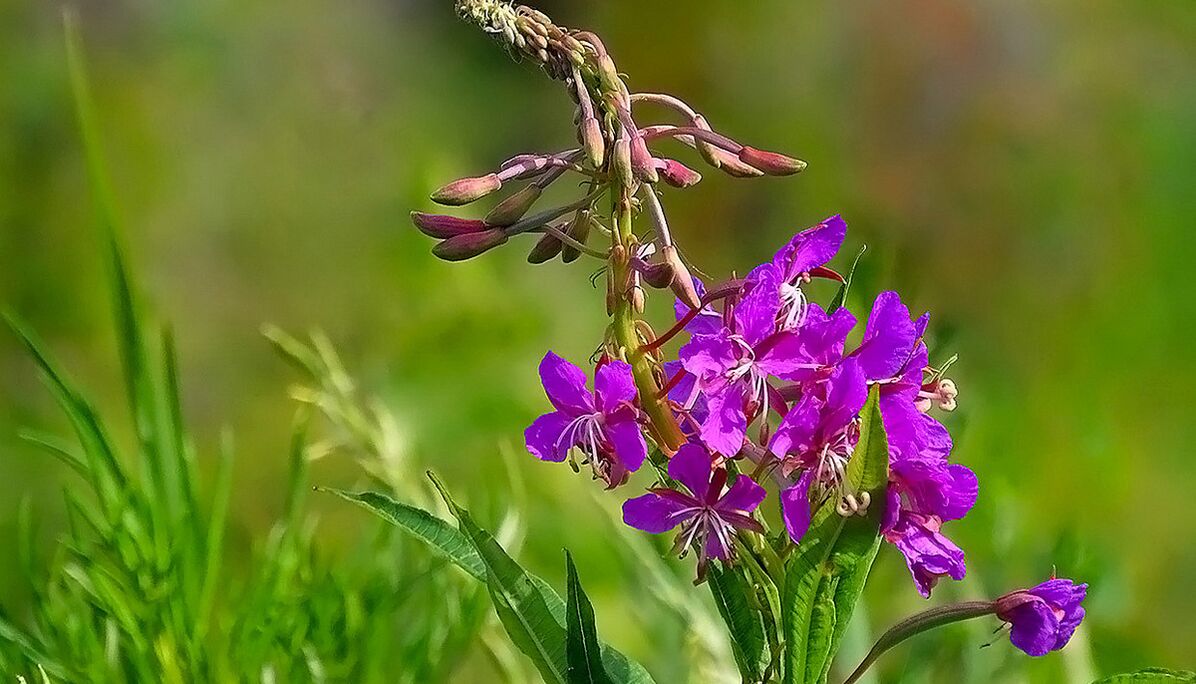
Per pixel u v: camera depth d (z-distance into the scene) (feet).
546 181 3.18
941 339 3.53
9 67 7.26
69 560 3.79
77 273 6.63
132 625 3.50
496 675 4.02
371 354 6.57
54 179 6.98
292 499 3.59
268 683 3.53
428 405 5.79
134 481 3.50
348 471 5.55
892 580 4.07
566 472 5.15
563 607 3.20
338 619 3.57
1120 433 6.16
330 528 4.99
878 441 3.08
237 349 7.09
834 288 4.06
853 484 3.09
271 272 7.36
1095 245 7.38
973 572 3.90
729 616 3.20
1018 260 7.46
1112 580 4.26
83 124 3.50
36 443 3.55
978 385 5.79
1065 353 6.84
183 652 3.52
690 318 3.15
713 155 3.20
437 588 3.65
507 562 3.14
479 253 3.19
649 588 3.76
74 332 6.52
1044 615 3.15
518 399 5.98
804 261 3.18
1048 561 3.95
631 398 3.13
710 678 3.69
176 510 3.52
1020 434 5.61
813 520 3.12
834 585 3.13
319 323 7.07
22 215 6.75
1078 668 3.78
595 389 3.14
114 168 7.43
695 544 3.15
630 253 3.16
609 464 3.14
